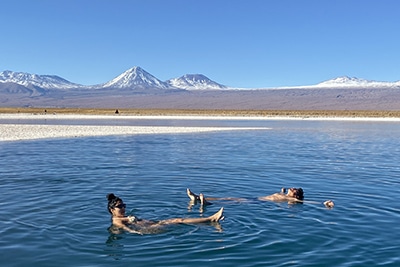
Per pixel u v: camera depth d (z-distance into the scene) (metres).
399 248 8.42
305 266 7.50
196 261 7.74
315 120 89.44
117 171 18.09
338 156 24.20
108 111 143.75
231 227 9.94
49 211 11.30
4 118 91.38
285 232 9.51
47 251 8.28
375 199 13.02
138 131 45.78
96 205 12.02
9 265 7.57
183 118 98.56
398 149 28.48
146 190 14.20
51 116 104.25
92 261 7.75
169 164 20.34
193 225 10.07
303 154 25.08
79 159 22.02
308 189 14.66
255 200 12.84
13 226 9.90
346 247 8.49
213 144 31.22
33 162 20.77
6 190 14.00
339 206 12.07
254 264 7.59
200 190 14.39
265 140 35.31
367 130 51.72
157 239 9.05
